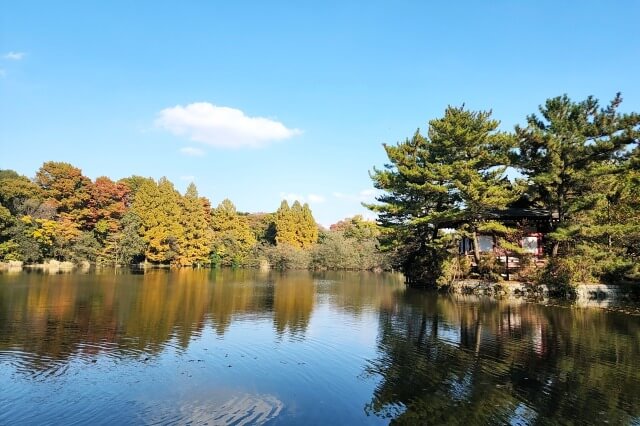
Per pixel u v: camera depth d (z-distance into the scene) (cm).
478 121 3359
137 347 1548
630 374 1284
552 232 3156
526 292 3077
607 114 2977
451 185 3256
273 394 1119
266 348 1577
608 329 1919
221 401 1065
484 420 976
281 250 7956
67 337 1667
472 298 3045
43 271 4781
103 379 1205
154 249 6756
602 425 952
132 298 2775
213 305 2597
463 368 1352
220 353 1495
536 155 3141
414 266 3997
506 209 3734
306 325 2031
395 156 3422
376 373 1298
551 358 1458
